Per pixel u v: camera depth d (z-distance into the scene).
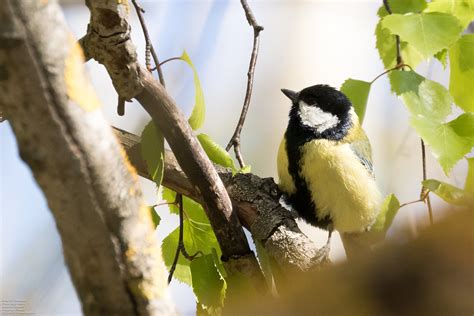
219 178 7.24
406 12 8.42
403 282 2.76
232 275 6.99
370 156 9.43
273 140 13.91
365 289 2.84
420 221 2.85
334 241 12.92
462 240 2.70
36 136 3.77
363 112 8.27
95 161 3.91
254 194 7.76
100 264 4.17
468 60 8.09
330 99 9.41
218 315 6.82
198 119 7.32
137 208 4.21
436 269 2.71
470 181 7.57
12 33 3.55
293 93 9.75
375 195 9.14
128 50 6.26
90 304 4.27
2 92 3.66
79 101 3.81
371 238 8.02
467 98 8.19
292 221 7.73
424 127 7.34
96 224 4.06
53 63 3.69
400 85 7.54
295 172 9.16
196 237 7.71
